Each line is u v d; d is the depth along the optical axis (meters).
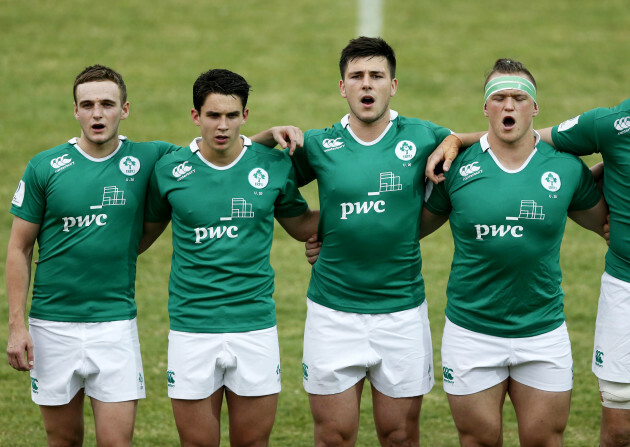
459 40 60.84
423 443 25.36
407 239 20.44
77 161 20.23
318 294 20.92
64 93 53.72
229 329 19.97
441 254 40.19
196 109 19.88
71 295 20.22
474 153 20.12
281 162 20.62
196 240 20.03
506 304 19.95
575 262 39.16
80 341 20.25
